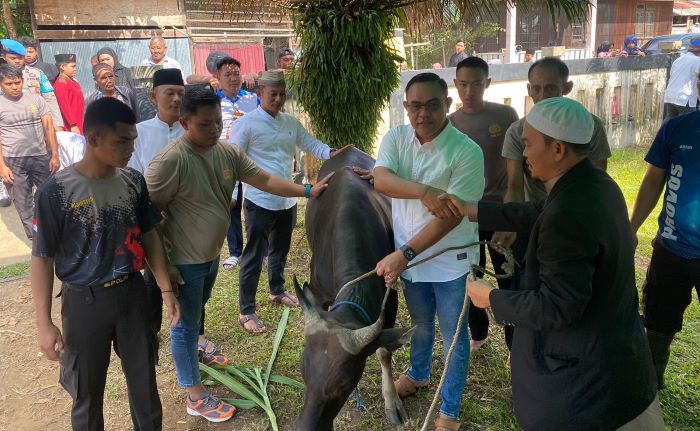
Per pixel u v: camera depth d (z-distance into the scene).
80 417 2.91
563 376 2.17
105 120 2.50
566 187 2.10
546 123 2.07
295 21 5.29
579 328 2.13
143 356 2.97
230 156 3.42
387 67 5.27
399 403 3.57
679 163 3.17
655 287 3.41
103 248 2.71
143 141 4.00
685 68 10.22
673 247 3.26
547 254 2.04
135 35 11.24
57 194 2.57
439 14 5.65
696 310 4.70
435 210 2.80
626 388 2.15
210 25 12.02
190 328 3.45
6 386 4.05
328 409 2.38
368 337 2.38
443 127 3.01
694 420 3.41
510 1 5.30
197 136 3.14
